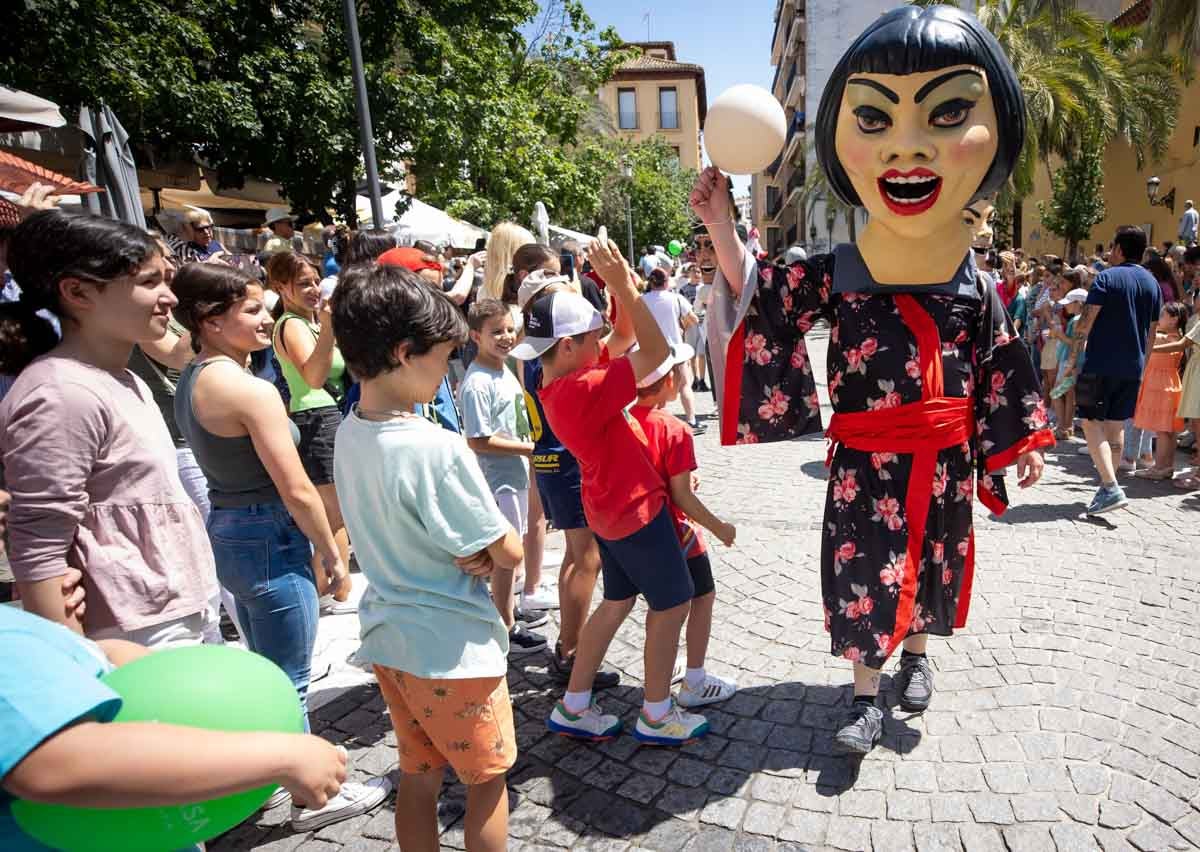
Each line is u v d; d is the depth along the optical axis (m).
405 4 11.95
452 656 1.79
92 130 5.36
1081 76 15.48
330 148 10.97
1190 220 13.78
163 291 1.83
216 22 10.30
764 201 53.31
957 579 2.69
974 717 2.79
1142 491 5.45
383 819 2.47
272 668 1.24
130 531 1.82
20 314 1.78
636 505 2.50
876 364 2.55
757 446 7.49
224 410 2.18
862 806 2.38
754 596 3.96
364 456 1.78
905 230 2.41
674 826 2.35
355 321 1.72
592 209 18.11
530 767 2.68
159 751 0.95
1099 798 2.34
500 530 1.79
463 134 12.91
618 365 2.41
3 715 0.88
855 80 2.39
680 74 49.59
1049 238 22.77
